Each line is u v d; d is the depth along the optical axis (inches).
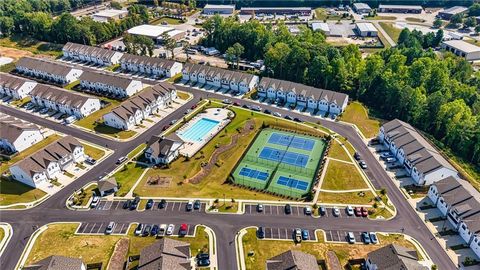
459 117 5032.0
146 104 5733.3
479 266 3346.5
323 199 4148.6
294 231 3710.6
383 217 3895.2
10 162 4778.5
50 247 3540.8
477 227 3481.8
